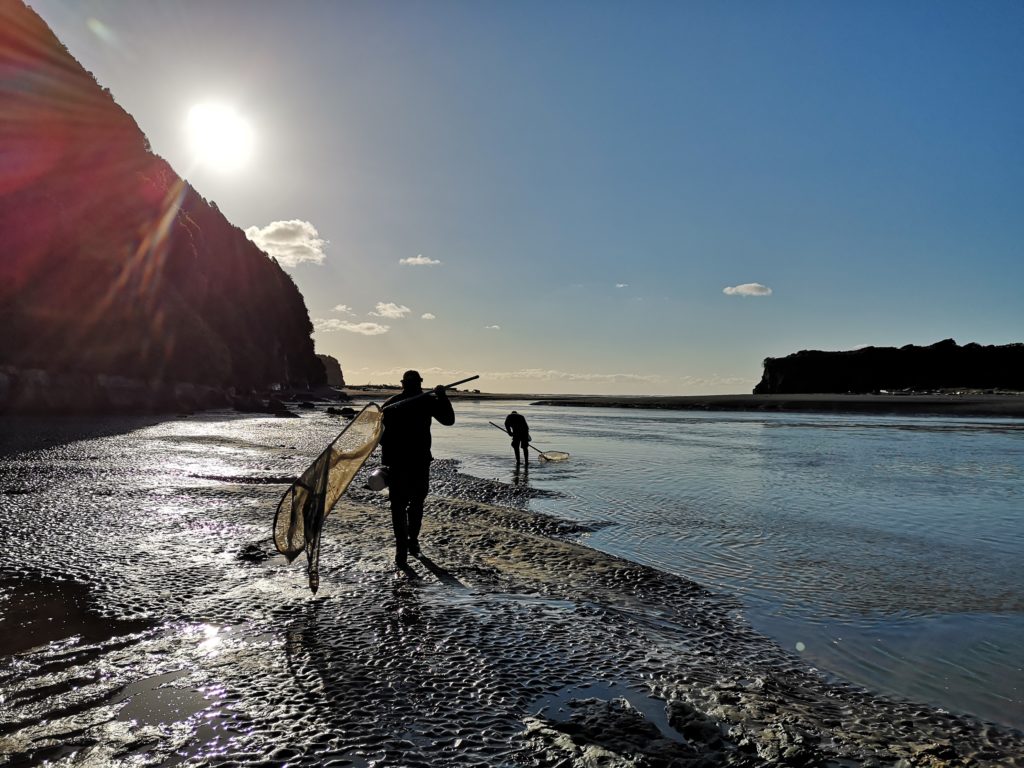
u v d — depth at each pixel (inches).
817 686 160.1
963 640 195.9
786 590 245.6
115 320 1689.2
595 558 269.7
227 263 3668.8
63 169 1868.8
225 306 3080.7
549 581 235.9
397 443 249.9
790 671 169.0
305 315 5398.6
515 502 440.5
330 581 219.0
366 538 284.4
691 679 154.9
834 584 254.4
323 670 146.8
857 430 1437.0
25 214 1510.8
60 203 1704.0
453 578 230.4
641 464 703.7
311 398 3777.1
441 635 171.8
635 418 2161.7
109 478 442.9
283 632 170.2
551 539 304.0
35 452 601.6
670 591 236.1
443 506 389.1
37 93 1904.5
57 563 227.6
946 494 502.9
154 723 120.2
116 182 2113.7
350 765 108.0
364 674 145.4
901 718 143.6
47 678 138.8
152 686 136.2
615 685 148.2
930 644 192.4
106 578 212.4
